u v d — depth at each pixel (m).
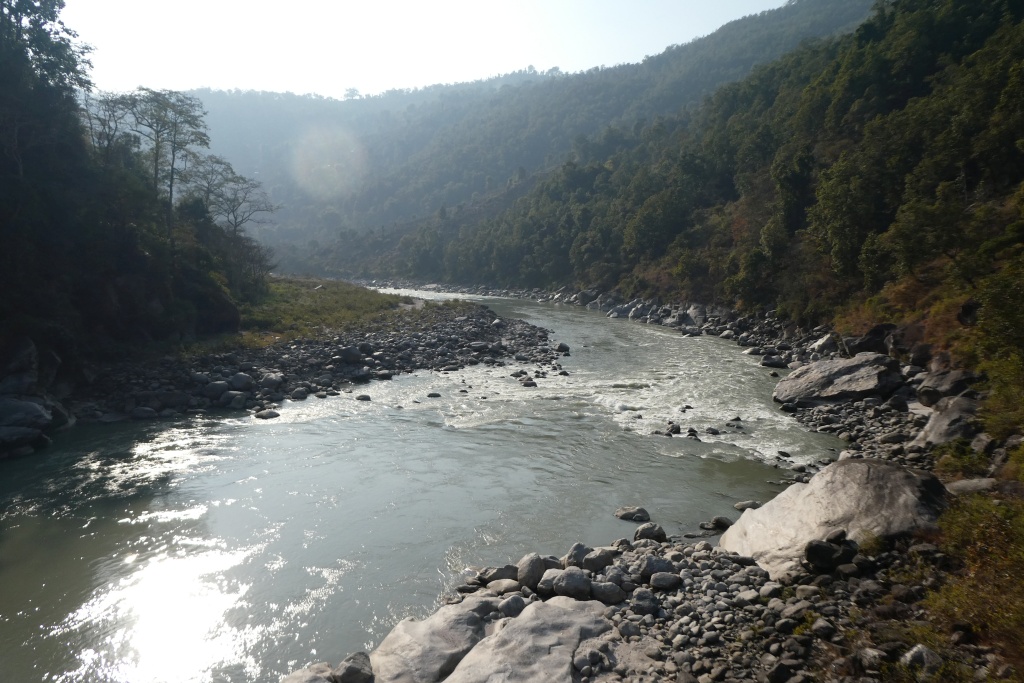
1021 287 16.36
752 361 35.91
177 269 38.12
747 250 57.53
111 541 13.20
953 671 6.75
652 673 7.88
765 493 15.74
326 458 18.69
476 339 42.09
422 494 15.85
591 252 96.25
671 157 113.38
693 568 10.99
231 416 23.64
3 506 15.00
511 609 9.66
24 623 10.30
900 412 22.06
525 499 15.49
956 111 40.38
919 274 32.09
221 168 62.94
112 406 24.20
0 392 21.34
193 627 10.16
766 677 7.51
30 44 34.91
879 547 9.97
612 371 32.56
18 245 25.94
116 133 47.62
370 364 33.12
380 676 8.05
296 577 11.70
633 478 16.91
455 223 182.25
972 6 59.03
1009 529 9.10
